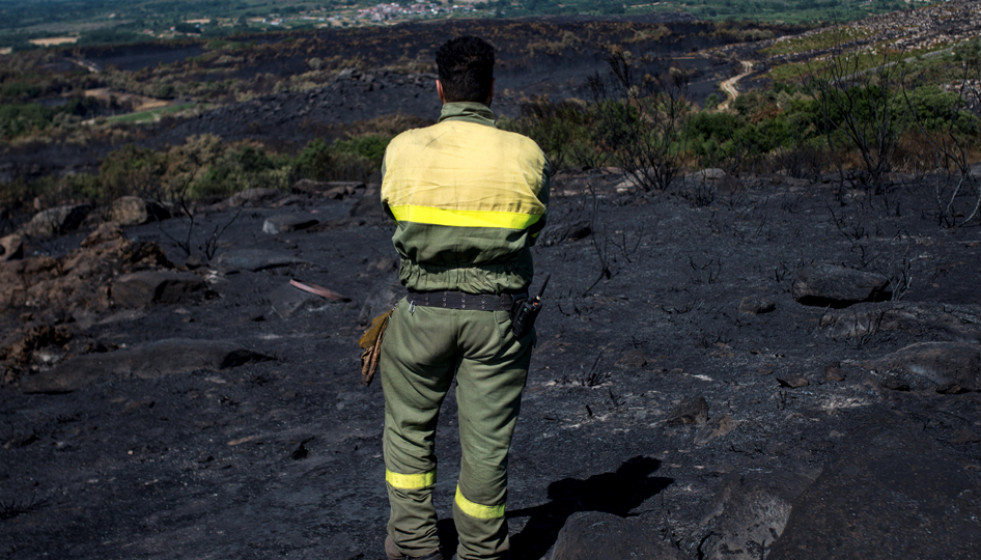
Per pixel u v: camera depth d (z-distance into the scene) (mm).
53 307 6641
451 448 3566
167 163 36438
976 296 4648
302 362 5273
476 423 2145
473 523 2182
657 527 2406
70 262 7238
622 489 2828
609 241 7301
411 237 2068
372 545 2639
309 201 12703
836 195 7852
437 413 2279
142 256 7402
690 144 13711
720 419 3221
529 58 131250
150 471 3705
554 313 5395
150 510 3260
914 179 8125
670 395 3713
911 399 3160
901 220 6715
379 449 3664
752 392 3547
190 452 3898
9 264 7238
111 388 4914
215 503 3268
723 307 5086
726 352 4215
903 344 3990
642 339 4680
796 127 12695
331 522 2877
